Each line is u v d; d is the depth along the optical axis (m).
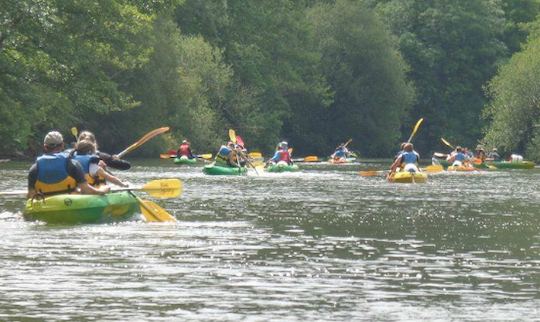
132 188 44.06
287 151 106.38
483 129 190.25
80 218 39.75
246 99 190.50
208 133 168.50
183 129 166.12
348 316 20.94
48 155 40.97
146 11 116.06
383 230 38.38
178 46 168.25
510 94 171.62
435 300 22.80
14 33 101.69
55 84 110.75
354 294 23.47
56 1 106.12
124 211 41.50
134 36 137.25
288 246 32.47
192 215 44.72
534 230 38.97
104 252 30.38
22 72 103.38
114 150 158.75
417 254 30.89
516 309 21.78
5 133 112.31
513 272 27.17
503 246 33.25
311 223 41.03
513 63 173.62
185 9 189.25
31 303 21.94
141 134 156.25
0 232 36.25
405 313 21.28
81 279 25.14
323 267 27.70
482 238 35.78
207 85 175.50
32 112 106.62
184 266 27.56
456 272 27.09
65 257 29.14
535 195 64.25
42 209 39.84
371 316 20.95
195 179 83.88
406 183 80.94
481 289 24.33
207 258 29.27
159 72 154.38
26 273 26.00
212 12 193.12
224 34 198.50
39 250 30.75
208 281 25.06
